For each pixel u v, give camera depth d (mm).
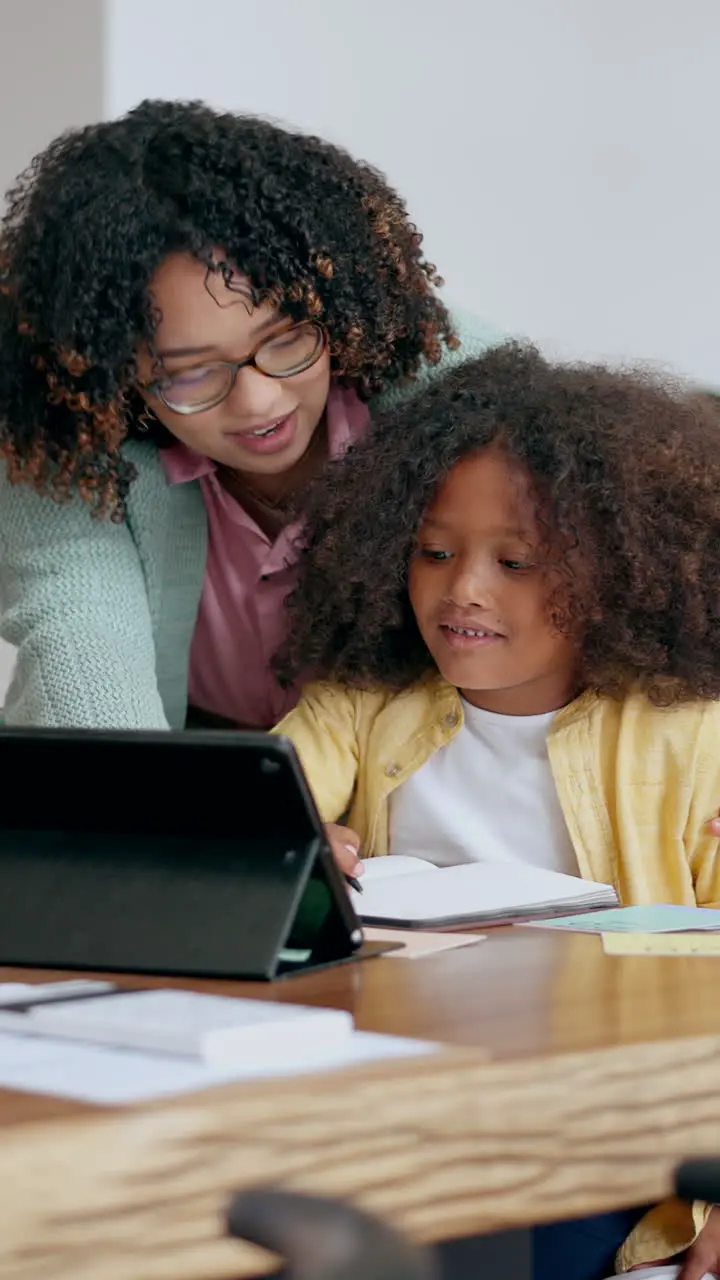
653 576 1706
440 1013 893
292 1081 695
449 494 1725
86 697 1727
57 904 1106
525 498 1685
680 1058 805
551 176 3580
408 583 1789
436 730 1803
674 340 3773
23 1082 696
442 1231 713
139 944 1062
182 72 3184
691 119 3734
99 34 3100
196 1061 736
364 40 3369
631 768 1698
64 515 1841
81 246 1604
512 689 1763
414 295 1798
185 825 1104
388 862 1625
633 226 3688
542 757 1756
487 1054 761
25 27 3285
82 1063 733
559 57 3570
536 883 1435
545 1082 753
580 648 1733
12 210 1784
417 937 1224
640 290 3717
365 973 1054
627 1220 1357
